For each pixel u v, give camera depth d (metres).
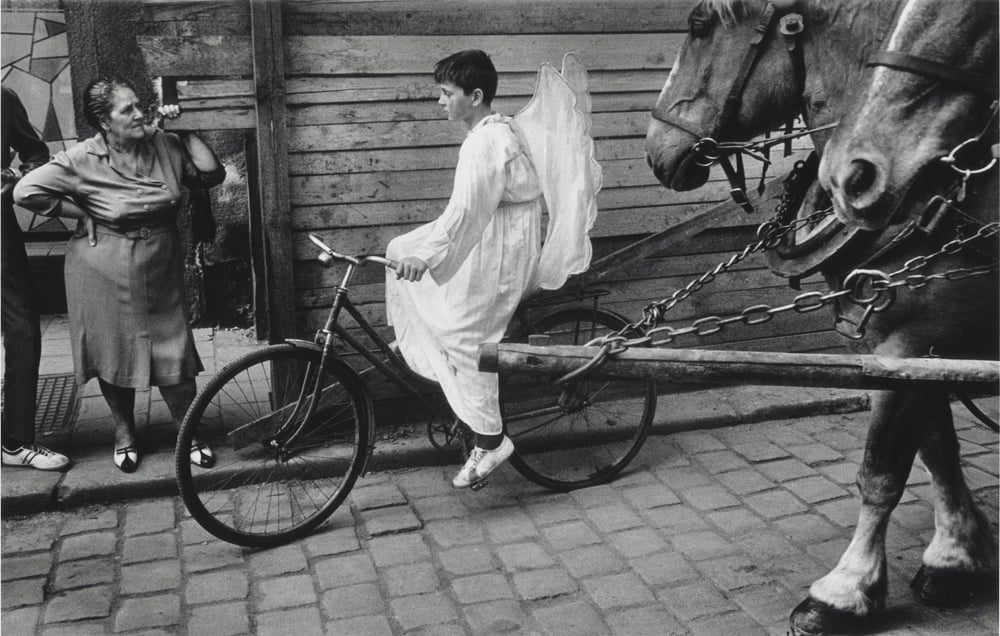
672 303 3.12
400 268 3.40
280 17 3.86
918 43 2.41
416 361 3.72
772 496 3.96
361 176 4.14
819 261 2.78
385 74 4.05
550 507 3.88
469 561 3.49
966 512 3.24
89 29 4.38
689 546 3.57
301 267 4.19
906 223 2.57
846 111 2.55
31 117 6.08
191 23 3.87
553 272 3.87
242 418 4.53
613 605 3.21
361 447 3.75
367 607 3.21
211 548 3.58
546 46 4.21
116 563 3.46
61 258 5.91
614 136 4.41
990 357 2.77
